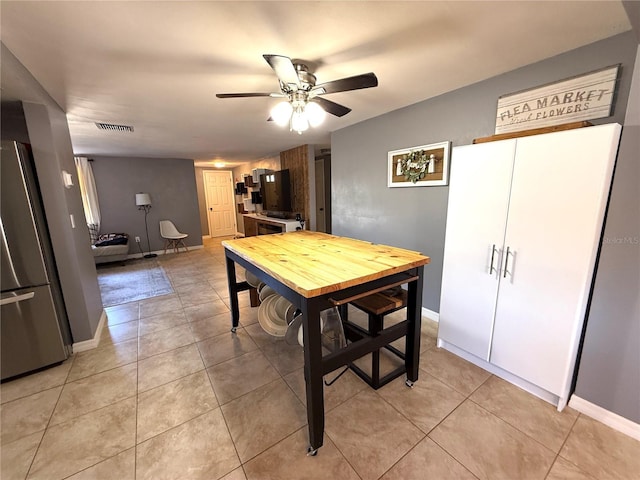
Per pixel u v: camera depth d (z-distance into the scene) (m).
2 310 1.93
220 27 1.40
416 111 2.68
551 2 1.27
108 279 4.43
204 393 1.85
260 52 1.65
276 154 6.03
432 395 1.79
